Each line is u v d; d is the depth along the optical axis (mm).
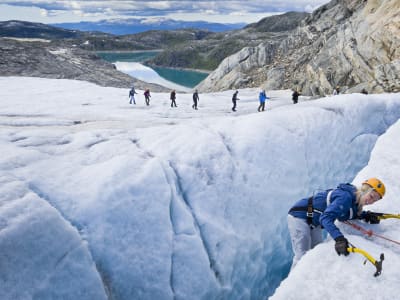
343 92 24109
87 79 38781
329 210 2803
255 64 40500
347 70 25234
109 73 45094
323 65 27422
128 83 40969
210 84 43438
